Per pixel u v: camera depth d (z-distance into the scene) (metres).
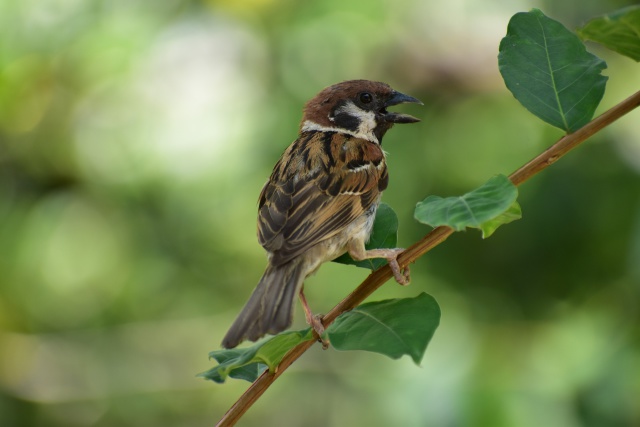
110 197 11.50
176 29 11.33
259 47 11.35
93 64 11.23
